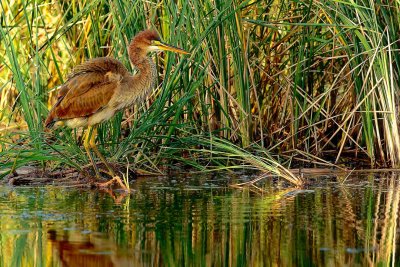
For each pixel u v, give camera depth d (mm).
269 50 15586
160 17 15375
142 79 14430
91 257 9180
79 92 14023
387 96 14734
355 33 14867
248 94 15203
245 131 15305
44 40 17234
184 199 12367
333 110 15859
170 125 14344
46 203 12047
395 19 15461
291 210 11539
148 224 10656
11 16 17109
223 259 9117
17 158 13602
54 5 17500
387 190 13109
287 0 15812
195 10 14438
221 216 11148
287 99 15742
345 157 16062
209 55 14945
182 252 9383
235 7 14844
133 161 14938
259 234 10180
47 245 9625
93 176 14008
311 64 16047
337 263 8930
